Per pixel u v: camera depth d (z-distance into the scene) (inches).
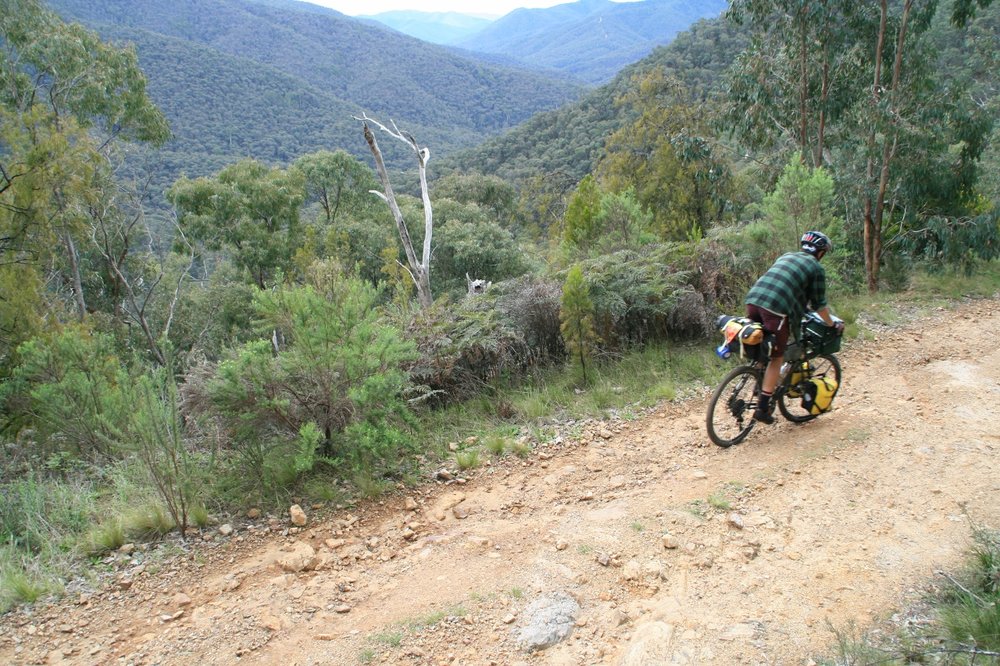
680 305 319.3
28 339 418.3
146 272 1024.2
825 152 558.3
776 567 156.3
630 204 459.2
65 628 146.8
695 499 188.2
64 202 595.8
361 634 142.4
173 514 181.6
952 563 152.6
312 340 206.4
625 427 243.9
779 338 210.2
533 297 313.7
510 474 213.8
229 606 153.3
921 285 443.8
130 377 202.7
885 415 235.6
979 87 737.0
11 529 189.8
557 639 136.9
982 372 273.9
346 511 194.5
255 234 1179.9
